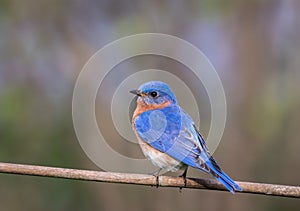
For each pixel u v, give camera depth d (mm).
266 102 15203
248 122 15141
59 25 15719
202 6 15844
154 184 9023
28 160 14469
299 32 15875
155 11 15992
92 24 15844
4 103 14570
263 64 15773
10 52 15391
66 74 15336
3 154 14312
